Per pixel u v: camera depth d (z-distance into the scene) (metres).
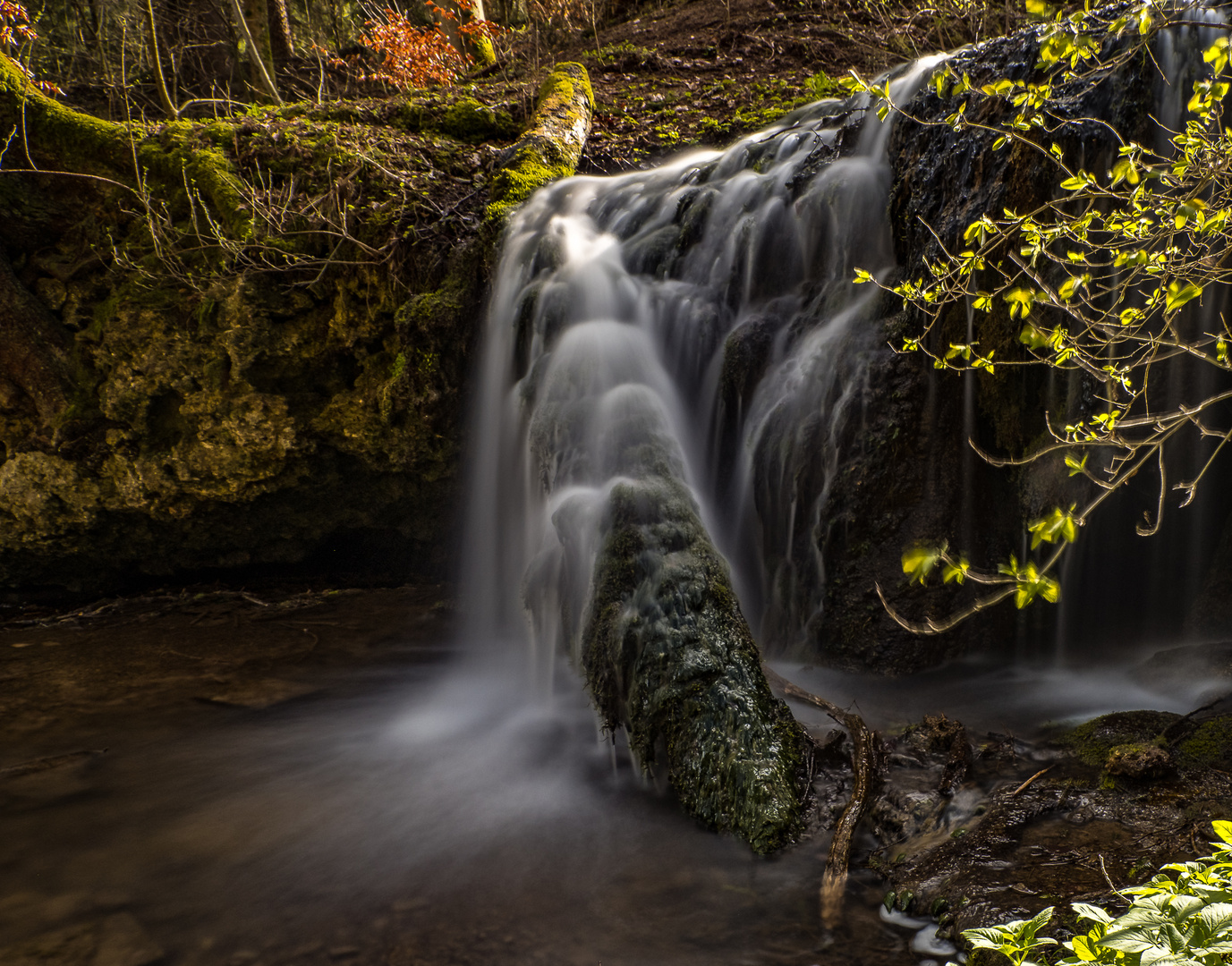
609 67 10.66
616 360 5.07
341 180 6.82
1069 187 2.38
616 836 3.10
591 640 3.93
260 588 7.46
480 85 11.12
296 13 19.00
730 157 6.07
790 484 4.67
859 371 4.45
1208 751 2.91
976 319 4.12
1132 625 4.21
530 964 2.35
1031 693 4.03
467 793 3.51
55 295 6.98
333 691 4.91
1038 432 4.11
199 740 4.18
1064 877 2.38
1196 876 1.37
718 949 2.37
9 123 7.08
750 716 3.30
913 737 3.50
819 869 2.75
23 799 3.54
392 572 7.57
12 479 6.76
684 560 3.87
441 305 6.14
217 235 6.38
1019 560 4.38
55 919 2.67
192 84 13.47
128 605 7.05
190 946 2.52
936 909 2.42
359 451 6.62
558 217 6.17
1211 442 3.88
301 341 6.61
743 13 11.55
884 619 4.41
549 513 4.79
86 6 15.27
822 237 5.03
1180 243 3.07
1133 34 3.49
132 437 6.80
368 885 2.83
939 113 4.39
